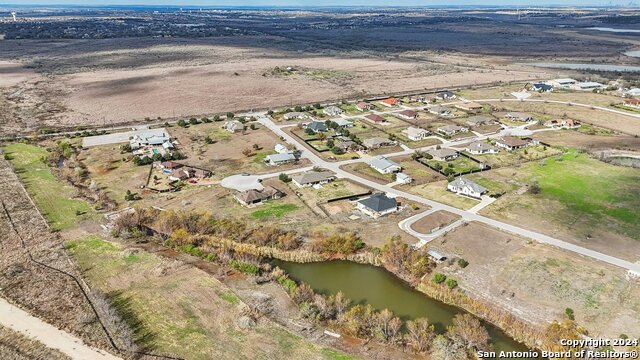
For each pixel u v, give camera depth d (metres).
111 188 104.75
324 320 61.91
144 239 83.00
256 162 120.50
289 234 80.88
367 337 58.69
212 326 60.56
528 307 63.62
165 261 75.56
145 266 74.38
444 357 54.12
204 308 64.06
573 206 93.44
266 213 92.31
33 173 113.69
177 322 61.28
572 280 68.94
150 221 88.38
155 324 60.88
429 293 67.94
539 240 80.44
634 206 93.00
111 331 59.22
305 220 89.44
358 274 73.94
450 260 74.94
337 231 85.06
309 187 104.75
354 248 78.38
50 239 82.50
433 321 62.44
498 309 63.22
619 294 65.62
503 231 83.69
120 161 121.31
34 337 57.94
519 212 91.12
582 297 65.19
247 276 71.56
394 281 71.88
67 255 77.38
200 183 107.25
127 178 110.19
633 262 73.50
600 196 98.00
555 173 111.19
